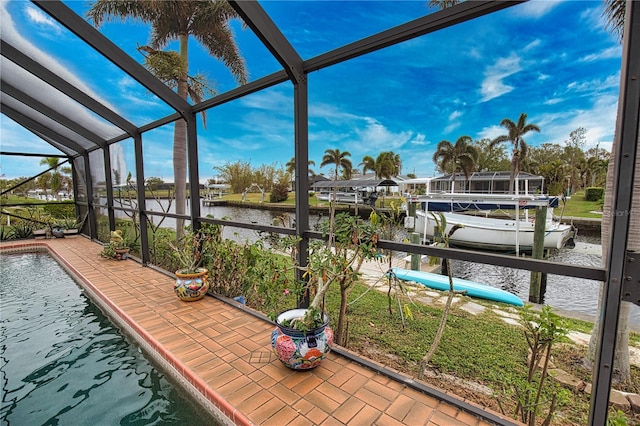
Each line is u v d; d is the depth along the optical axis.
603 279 1.46
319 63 2.54
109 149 6.79
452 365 2.58
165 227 7.16
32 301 4.45
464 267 7.97
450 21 1.86
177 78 6.35
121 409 2.28
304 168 2.79
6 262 6.75
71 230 9.08
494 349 2.84
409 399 2.07
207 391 2.18
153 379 2.63
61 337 3.38
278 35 2.48
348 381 2.26
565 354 2.86
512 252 9.15
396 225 5.40
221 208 11.70
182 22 6.23
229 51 6.88
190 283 3.85
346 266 2.51
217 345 2.81
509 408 2.06
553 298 6.04
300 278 2.89
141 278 4.92
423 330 3.24
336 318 3.54
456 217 10.85
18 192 9.08
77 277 5.28
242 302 3.86
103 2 4.91
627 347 2.57
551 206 7.78
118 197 7.08
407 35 2.04
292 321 2.50
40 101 5.47
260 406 2.01
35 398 2.40
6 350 3.11
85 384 2.57
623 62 1.36
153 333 3.05
